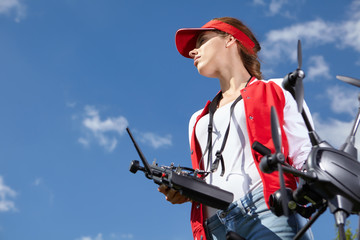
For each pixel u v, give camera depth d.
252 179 2.38
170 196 2.55
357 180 1.57
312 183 1.60
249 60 2.88
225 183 2.44
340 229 1.51
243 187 2.38
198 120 2.84
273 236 2.21
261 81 2.62
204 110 2.85
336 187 1.55
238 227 2.33
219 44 2.87
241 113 2.54
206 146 2.71
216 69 2.86
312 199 1.65
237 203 2.34
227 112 2.63
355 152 1.74
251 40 2.90
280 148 1.59
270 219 2.24
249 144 2.48
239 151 2.49
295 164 2.42
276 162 1.57
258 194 2.30
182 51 3.14
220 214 2.39
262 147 2.01
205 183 2.27
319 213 1.62
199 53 2.90
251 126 2.44
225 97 2.81
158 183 2.31
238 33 2.85
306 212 1.79
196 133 2.79
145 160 2.13
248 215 2.30
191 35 3.05
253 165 2.43
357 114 1.84
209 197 2.24
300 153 2.41
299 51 1.81
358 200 1.54
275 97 2.50
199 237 2.55
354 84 1.94
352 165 1.61
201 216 2.52
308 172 1.62
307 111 2.54
